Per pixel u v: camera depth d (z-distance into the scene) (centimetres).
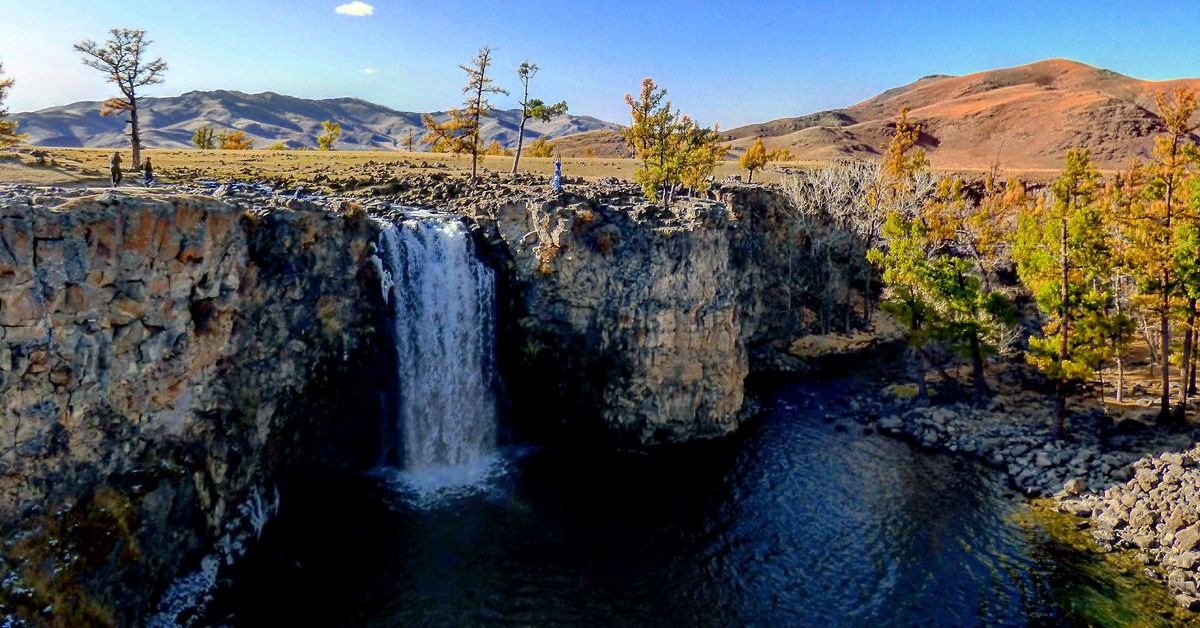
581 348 4619
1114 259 4656
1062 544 3603
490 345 4753
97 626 2455
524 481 4256
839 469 4500
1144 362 6212
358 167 8425
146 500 2725
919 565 3434
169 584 2875
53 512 2417
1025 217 6700
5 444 2288
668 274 4653
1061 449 4528
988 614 3069
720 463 4559
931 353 6469
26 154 6712
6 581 2228
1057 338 4697
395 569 3303
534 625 2975
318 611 2995
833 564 3450
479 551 3481
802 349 7262
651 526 3766
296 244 3597
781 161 14400
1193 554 3266
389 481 4169
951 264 5400
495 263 4753
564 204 4731
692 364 4775
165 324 2806
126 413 2678
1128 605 3091
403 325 4306
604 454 4662
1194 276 4412
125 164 7750
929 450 4809
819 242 7588
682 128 6688
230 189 4569
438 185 6488
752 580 3309
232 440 3219
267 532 3506
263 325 3422
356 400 4131
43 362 2370
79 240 2459
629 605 3120
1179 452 4169
